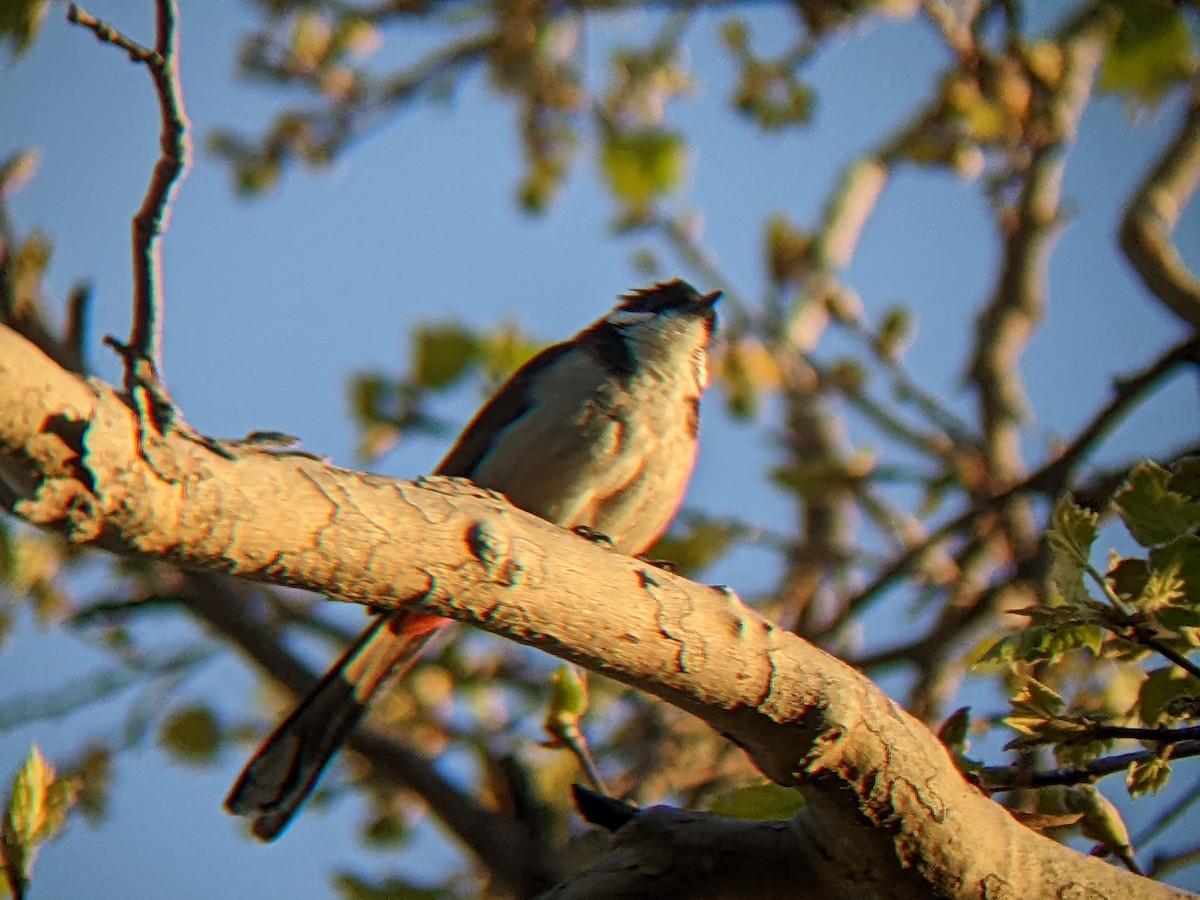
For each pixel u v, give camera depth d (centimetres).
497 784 1005
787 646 515
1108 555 585
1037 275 1337
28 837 588
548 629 489
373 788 1114
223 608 1042
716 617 505
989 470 1248
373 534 450
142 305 413
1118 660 597
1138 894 546
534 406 888
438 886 1011
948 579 1212
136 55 429
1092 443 1048
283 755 797
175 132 427
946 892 540
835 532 1285
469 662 1100
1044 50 1295
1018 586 1076
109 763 1138
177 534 421
